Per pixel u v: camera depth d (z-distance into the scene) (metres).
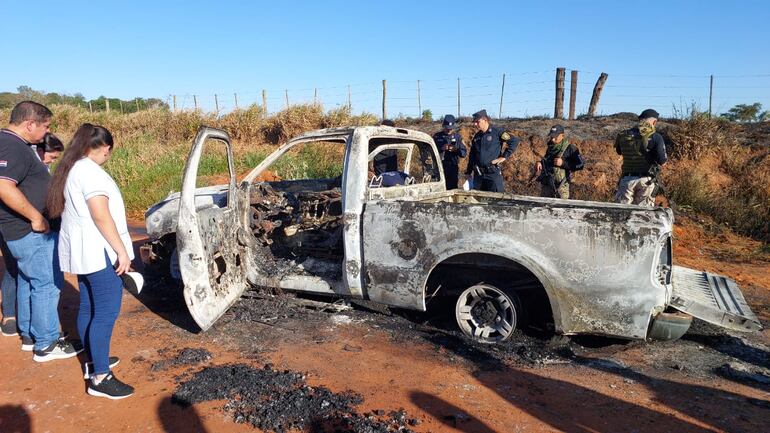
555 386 3.69
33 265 3.85
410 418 3.21
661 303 3.89
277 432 3.05
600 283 3.95
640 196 6.97
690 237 9.03
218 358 4.08
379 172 6.64
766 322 5.21
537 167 8.21
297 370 3.86
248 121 19.88
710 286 4.93
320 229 5.41
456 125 14.57
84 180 3.24
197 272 4.18
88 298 3.61
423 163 6.26
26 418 3.24
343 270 4.78
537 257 4.09
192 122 21.30
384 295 4.65
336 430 3.05
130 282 3.58
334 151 14.53
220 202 5.23
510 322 4.38
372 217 4.60
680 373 3.96
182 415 3.24
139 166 13.65
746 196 10.27
